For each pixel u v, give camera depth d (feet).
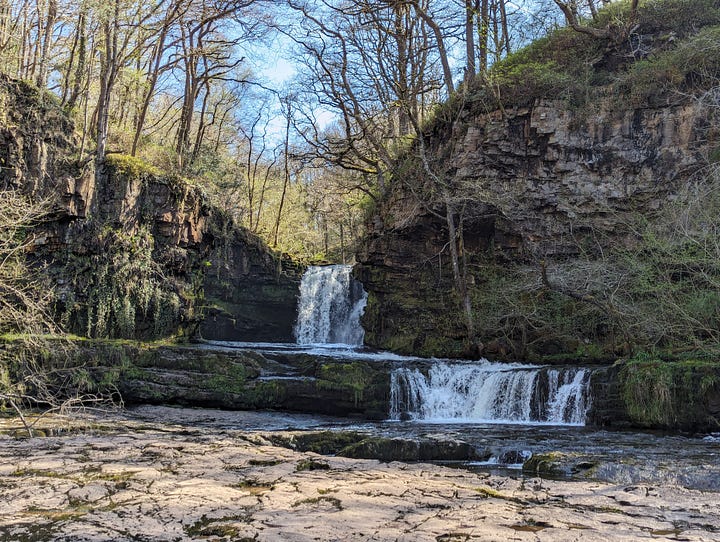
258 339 99.91
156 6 72.02
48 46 74.59
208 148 110.01
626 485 26.18
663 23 74.54
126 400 56.24
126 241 65.77
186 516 20.49
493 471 32.58
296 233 138.21
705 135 62.39
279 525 19.34
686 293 55.36
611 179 67.51
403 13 88.02
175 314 70.08
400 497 23.31
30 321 50.29
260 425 50.44
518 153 71.15
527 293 70.18
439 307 79.05
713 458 32.96
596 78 74.74
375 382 58.70
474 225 76.23
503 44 88.48
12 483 25.53
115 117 96.84
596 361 64.69
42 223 60.39
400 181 81.20
